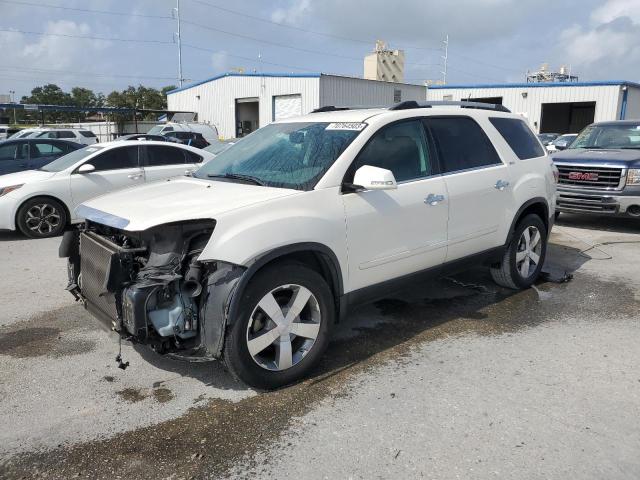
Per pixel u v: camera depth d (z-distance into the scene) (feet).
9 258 24.67
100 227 13.28
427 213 14.53
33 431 10.61
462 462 9.55
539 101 120.88
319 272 12.93
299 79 107.14
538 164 18.88
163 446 10.11
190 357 11.27
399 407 11.36
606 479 9.11
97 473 9.37
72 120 286.25
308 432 10.49
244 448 10.02
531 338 14.90
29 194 28.99
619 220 33.40
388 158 14.05
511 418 10.91
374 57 150.61
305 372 12.41
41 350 14.28
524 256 18.66
